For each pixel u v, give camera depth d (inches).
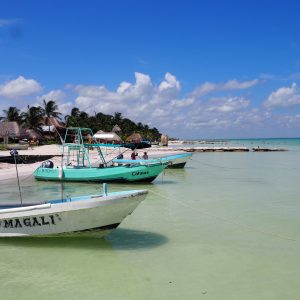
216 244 439.2
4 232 427.8
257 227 519.5
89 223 411.2
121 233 483.8
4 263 373.1
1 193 848.3
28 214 412.5
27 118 3255.4
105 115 4478.3
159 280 334.0
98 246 426.0
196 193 839.1
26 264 370.3
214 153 2787.9
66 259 383.9
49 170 1016.2
